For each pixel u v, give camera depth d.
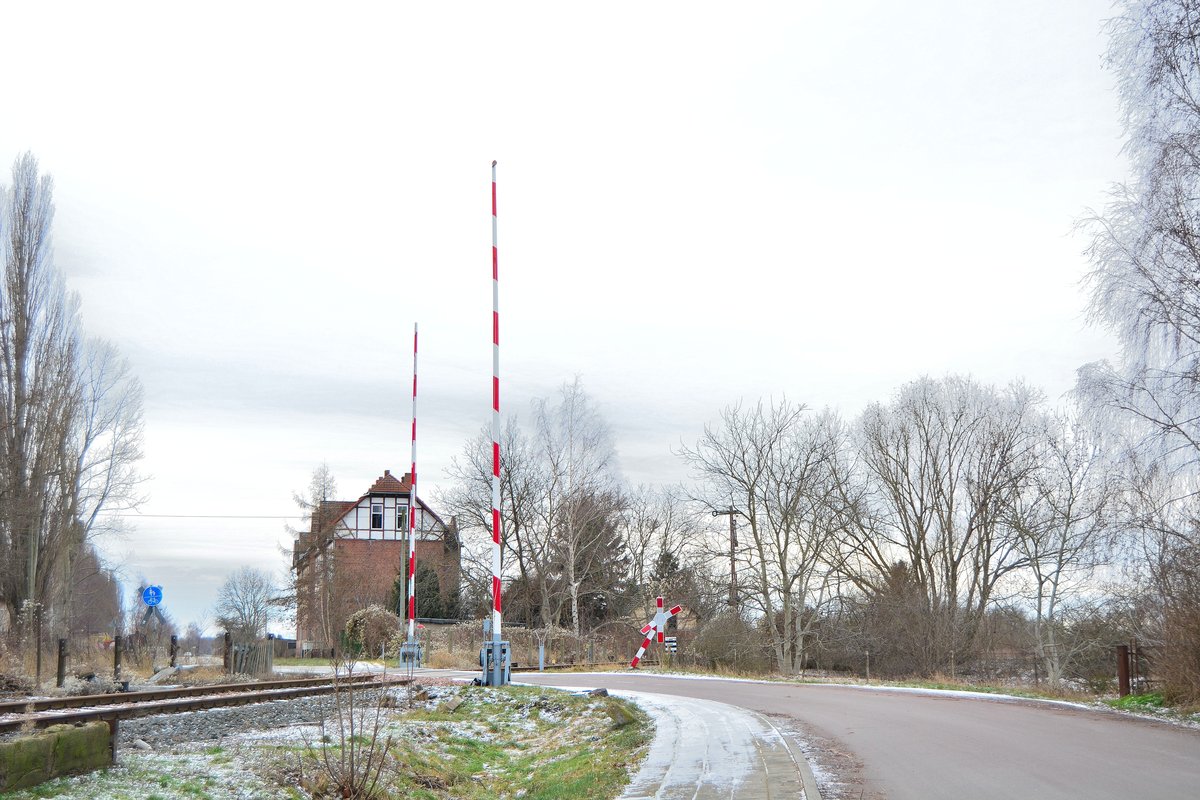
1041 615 36.31
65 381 44.19
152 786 10.42
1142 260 19.06
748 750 12.88
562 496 56.69
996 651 42.91
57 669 28.30
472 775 15.04
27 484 41.84
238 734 15.42
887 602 43.16
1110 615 28.06
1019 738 13.15
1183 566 17.08
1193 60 18.39
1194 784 9.52
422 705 21.23
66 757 10.34
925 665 40.97
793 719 16.27
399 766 13.80
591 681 27.44
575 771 13.93
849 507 44.91
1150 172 18.86
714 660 43.38
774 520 43.78
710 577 45.09
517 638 44.09
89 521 49.41
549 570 58.56
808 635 45.12
